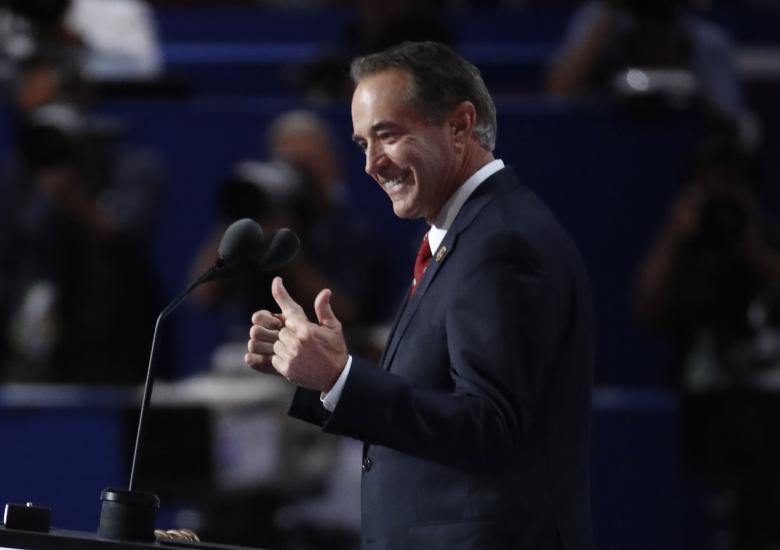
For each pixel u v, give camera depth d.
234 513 19.78
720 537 21.33
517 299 10.53
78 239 23.17
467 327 10.48
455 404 10.23
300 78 26.55
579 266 11.08
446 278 10.89
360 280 22.52
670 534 21.42
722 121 24.42
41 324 22.88
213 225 24.36
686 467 21.17
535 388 10.49
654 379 23.84
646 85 24.50
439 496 10.74
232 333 22.78
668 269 22.91
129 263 23.34
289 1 33.78
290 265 21.84
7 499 20.81
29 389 21.77
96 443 20.75
